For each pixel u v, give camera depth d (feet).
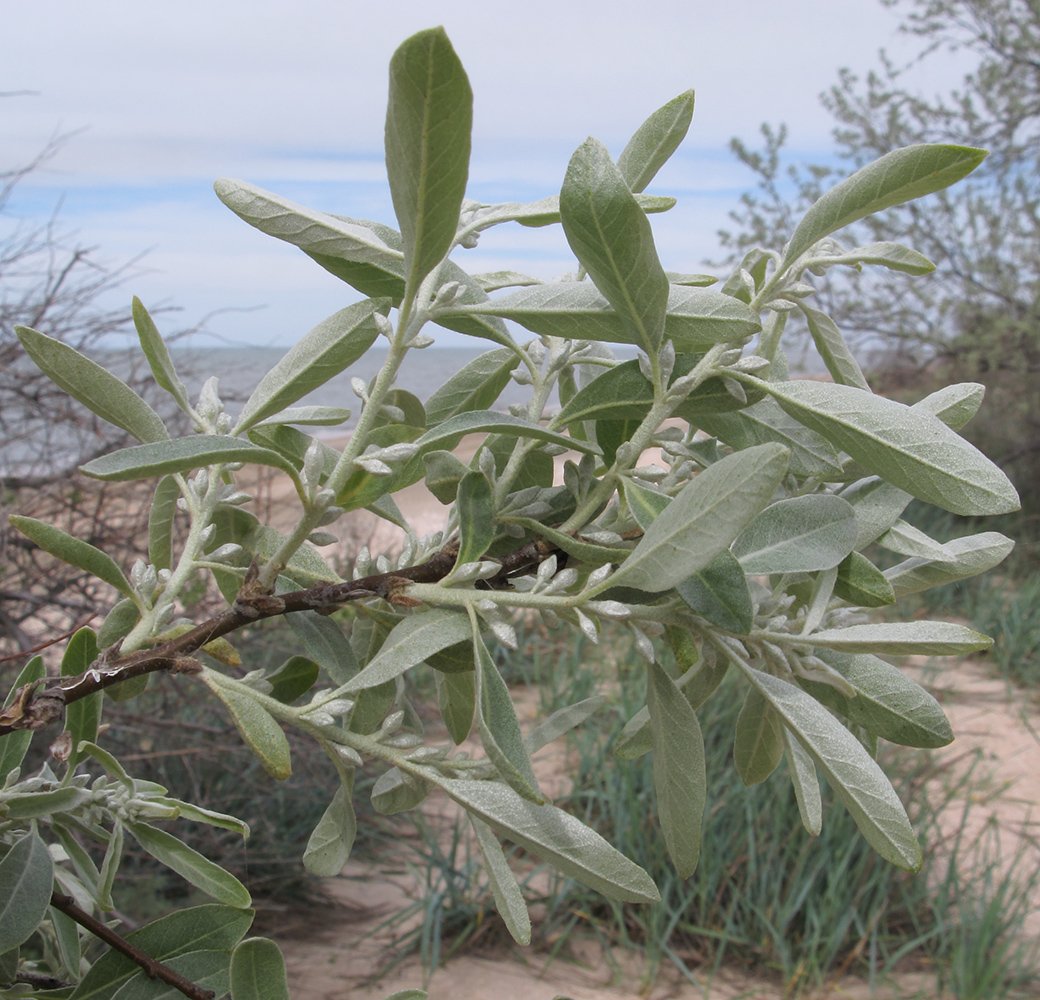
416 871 11.93
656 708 2.25
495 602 2.11
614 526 2.46
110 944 2.53
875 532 2.46
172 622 2.52
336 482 2.18
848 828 11.07
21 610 11.49
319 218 2.26
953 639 2.18
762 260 2.53
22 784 2.52
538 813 2.08
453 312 2.22
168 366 2.52
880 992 9.78
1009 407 28.53
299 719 2.13
